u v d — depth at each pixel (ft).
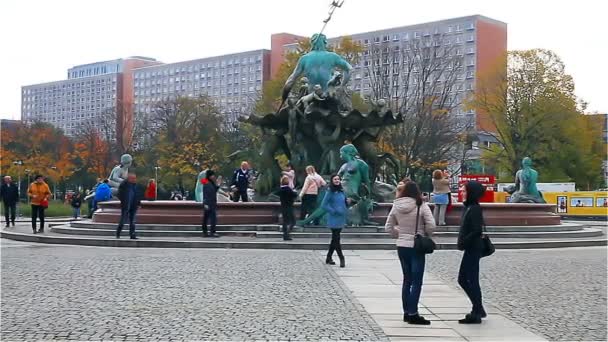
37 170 296.10
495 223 101.04
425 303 43.09
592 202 197.36
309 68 108.88
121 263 62.64
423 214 37.35
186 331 33.88
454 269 60.08
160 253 72.54
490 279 54.34
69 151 322.14
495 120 245.86
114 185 127.54
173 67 609.42
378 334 33.78
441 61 225.97
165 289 47.11
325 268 59.82
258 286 48.80
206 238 85.71
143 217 94.68
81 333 33.35
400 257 37.47
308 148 107.24
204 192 87.10
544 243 85.76
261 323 35.91
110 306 40.57
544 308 41.45
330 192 61.72
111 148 333.42
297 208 97.04
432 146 197.57
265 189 108.78
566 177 243.60
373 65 206.28
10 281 50.72
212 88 579.07
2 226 120.88
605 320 37.78
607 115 334.03
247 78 554.46
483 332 34.60
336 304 41.86
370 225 90.68
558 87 239.71
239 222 95.61
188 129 292.81
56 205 183.73
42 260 65.16
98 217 99.60
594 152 270.46
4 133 305.94
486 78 246.68
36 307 40.16
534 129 239.91
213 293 45.52
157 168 285.64
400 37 410.31
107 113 407.23
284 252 74.18
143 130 336.29
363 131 107.14
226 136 286.87
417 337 33.27
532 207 103.09
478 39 404.77
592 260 69.26
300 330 34.32
